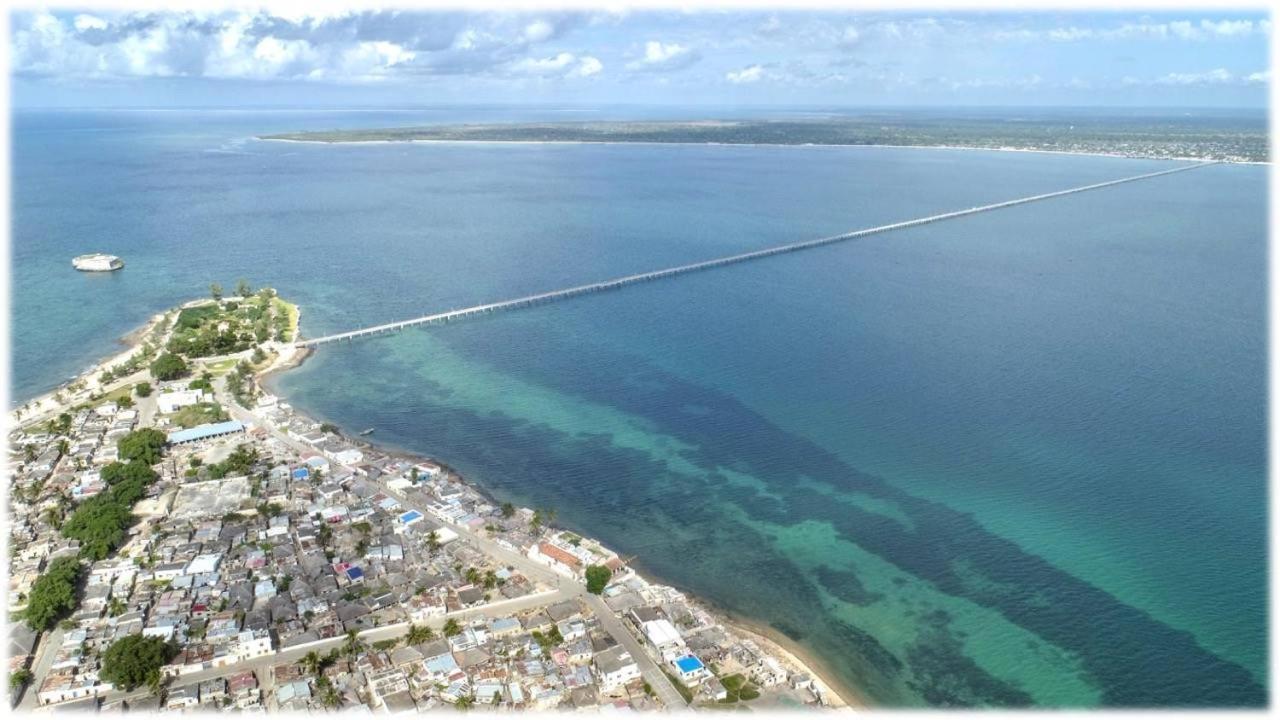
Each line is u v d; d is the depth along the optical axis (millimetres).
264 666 174125
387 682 168500
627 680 173625
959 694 173625
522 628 187250
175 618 186125
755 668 177000
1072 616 194375
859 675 179250
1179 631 188875
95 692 165125
